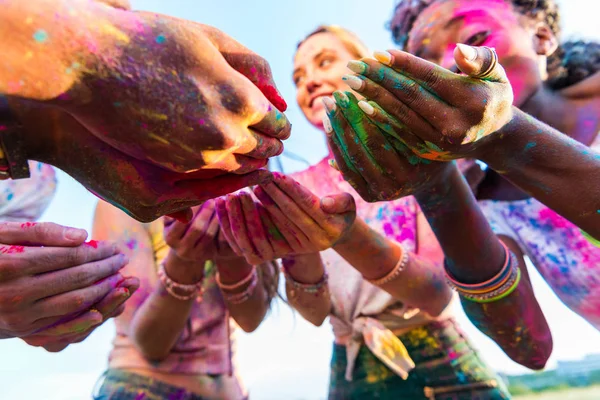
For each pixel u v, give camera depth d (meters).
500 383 1.67
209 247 1.45
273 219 1.28
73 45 0.72
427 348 1.67
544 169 1.05
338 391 1.80
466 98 0.90
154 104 0.76
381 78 0.91
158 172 0.90
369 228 1.47
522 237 1.74
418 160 1.08
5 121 0.84
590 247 1.57
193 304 1.79
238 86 0.81
